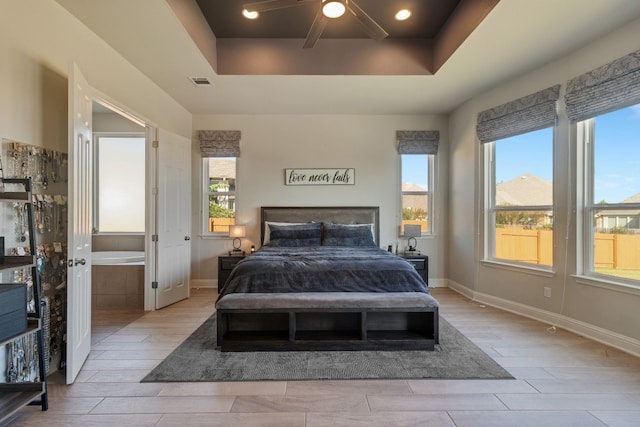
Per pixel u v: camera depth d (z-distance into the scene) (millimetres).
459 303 4273
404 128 5238
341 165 5238
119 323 3521
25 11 2150
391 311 2795
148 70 3594
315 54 3715
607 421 1837
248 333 2963
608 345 2881
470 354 2707
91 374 2383
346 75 3730
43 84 2305
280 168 5227
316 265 3148
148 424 1815
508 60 3363
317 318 3053
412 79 3844
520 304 3830
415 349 2787
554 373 2387
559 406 1979
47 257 2350
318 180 5211
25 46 2152
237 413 1916
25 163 2160
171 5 2529
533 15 2578
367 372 2402
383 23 3393
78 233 2361
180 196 4531
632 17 2619
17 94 2098
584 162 3191
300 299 2812
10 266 1741
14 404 1765
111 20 2646
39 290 1920
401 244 5246
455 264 5004
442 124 5230
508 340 3012
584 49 3082
